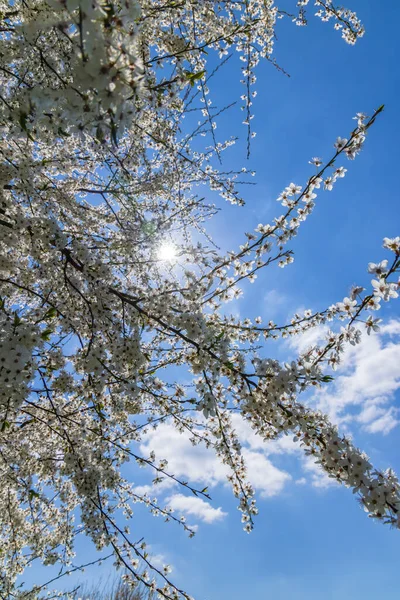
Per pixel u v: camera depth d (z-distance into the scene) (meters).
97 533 4.20
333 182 3.59
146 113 4.30
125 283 4.67
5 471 4.93
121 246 4.44
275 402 3.04
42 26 1.87
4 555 5.51
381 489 2.42
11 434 4.90
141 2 4.24
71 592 5.42
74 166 4.62
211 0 4.73
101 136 1.94
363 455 2.61
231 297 4.17
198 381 3.64
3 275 4.09
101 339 4.44
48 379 4.25
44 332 2.91
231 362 3.41
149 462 4.65
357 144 3.36
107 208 5.17
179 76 3.08
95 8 1.61
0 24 3.37
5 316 2.92
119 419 5.16
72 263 3.70
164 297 3.83
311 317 3.98
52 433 5.34
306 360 3.08
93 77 1.71
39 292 4.34
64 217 4.54
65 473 4.24
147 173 4.69
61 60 3.17
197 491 4.28
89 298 3.97
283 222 3.76
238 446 4.08
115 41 1.68
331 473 2.68
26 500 5.43
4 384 2.60
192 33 4.87
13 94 2.80
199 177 5.36
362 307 2.82
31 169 3.65
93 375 3.94
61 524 5.78
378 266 2.67
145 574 4.29
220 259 4.07
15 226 3.43
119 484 5.12
